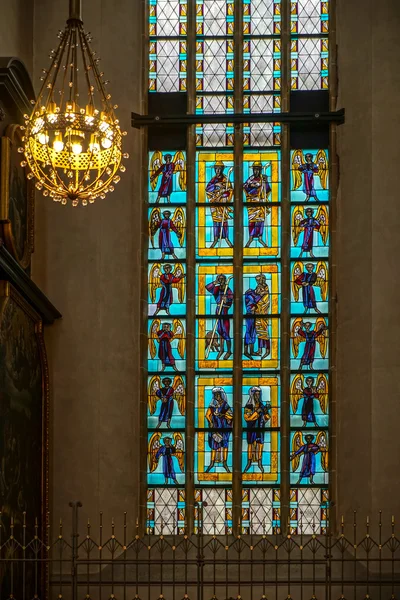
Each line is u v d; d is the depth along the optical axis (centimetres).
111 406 1828
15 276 1581
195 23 2003
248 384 1888
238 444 1856
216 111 1977
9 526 1538
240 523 1805
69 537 1775
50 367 1830
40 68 1919
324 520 1822
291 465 1848
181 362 1892
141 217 1925
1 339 1516
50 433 1808
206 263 1930
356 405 1817
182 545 1792
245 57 1994
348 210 1898
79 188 1412
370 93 1905
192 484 1844
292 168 1952
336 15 1977
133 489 1819
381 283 1833
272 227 1938
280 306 1906
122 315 1867
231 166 1959
